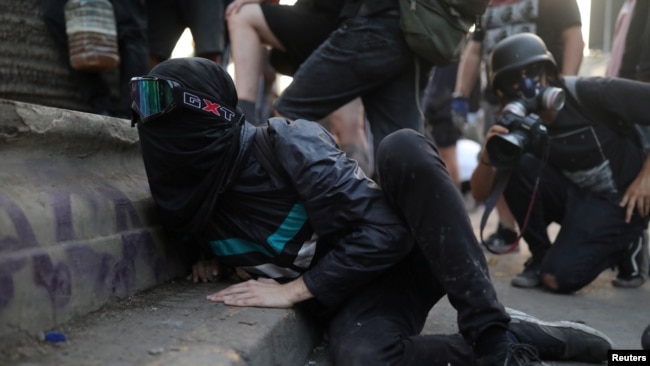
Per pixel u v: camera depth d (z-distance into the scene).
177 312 1.57
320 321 1.79
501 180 2.56
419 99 2.54
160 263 1.86
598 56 6.70
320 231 1.62
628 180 2.73
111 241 1.62
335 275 1.60
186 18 3.15
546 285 2.75
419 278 1.74
